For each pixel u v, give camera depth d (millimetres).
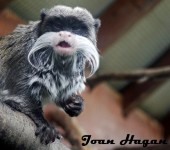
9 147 5195
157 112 17547
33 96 6281
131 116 16516
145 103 16938
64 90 6547
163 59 15422
